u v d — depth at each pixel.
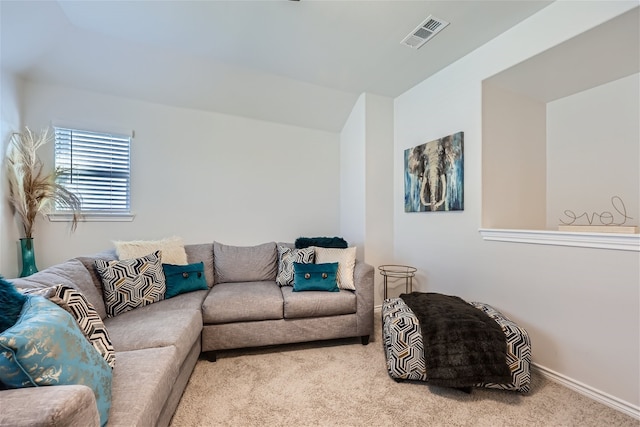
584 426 1.47
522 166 2.58
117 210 2.83
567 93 2.54
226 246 2.88
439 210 2.76
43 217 2.56
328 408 1.59
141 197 2.91
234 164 3.30
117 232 2.82
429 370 1.70
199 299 2.20
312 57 2.58
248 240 3.37
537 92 2.54
